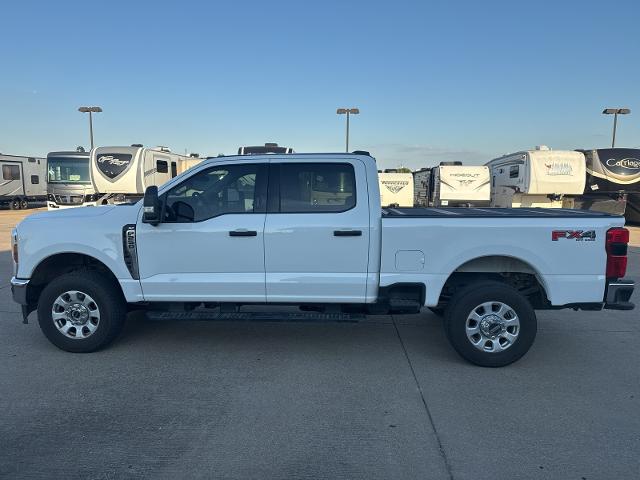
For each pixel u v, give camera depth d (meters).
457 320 4.73
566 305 4.72
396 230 4.71
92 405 3.95
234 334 5.80
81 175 21.77
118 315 5.07
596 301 4.69
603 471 3.08
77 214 5.10
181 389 4.25
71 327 5.05
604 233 4.64
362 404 3.98
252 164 4.91
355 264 4.79
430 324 6.28
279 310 6.45
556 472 3.07
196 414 3.80
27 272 5.03
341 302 4.87
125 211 5.00
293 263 4.81
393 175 22.81
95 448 3.32
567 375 4.61
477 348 4.73
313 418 3.75
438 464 3.15
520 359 5.02
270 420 3.71
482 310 4.74
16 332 5.78
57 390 4.22
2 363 4.83
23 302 5.04
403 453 3.28
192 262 4.87
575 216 4.73
